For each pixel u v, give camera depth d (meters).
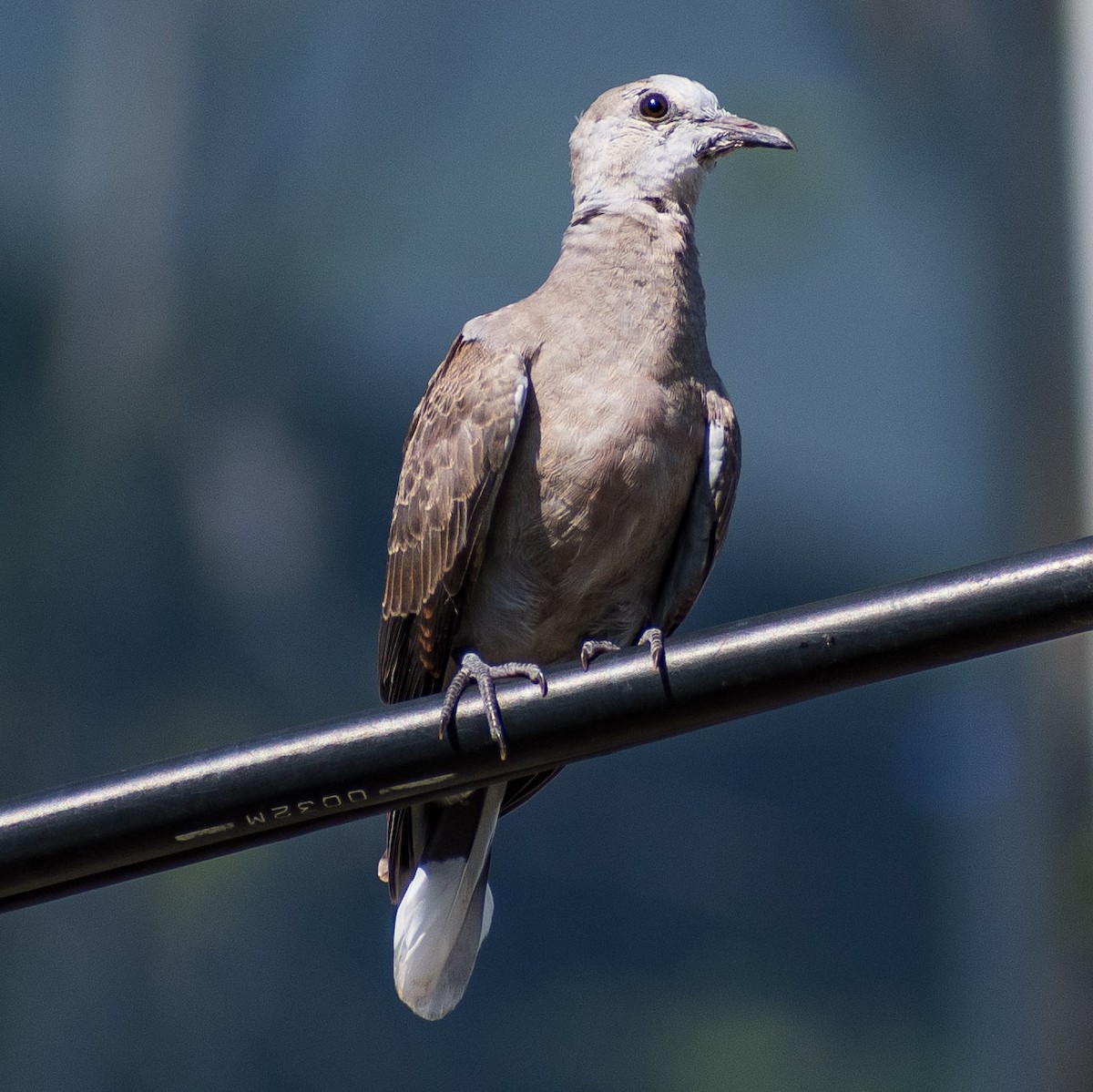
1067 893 12.20
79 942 15.68
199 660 16.67
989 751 13.74
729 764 15.94
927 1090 15.27
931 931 15.50
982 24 13.41
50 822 4.60
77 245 17.48
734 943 15.60
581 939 15.43
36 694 16.30
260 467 17.06
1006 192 12.83
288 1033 15.48
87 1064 15.44
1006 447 12.84
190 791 4.65
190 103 17.22
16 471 16.83
